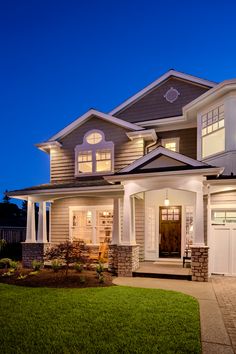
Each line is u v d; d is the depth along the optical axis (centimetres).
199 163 1020
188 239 1305
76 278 953
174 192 1342
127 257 1063
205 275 957
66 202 1506
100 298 721
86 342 463
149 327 523
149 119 1532
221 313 625
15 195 1341
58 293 781
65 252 1034
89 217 1480
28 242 1312
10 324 545
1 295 768
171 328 519
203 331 518
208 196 1089
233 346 458
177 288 855
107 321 555
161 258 1328
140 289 827
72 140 1555
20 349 442
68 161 1550
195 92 1474
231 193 1128
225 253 1073
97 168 1508
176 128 1438
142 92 1555
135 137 1402
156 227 1352
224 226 1084
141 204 1373
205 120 1248
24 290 828
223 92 1135
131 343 458
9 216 3284
